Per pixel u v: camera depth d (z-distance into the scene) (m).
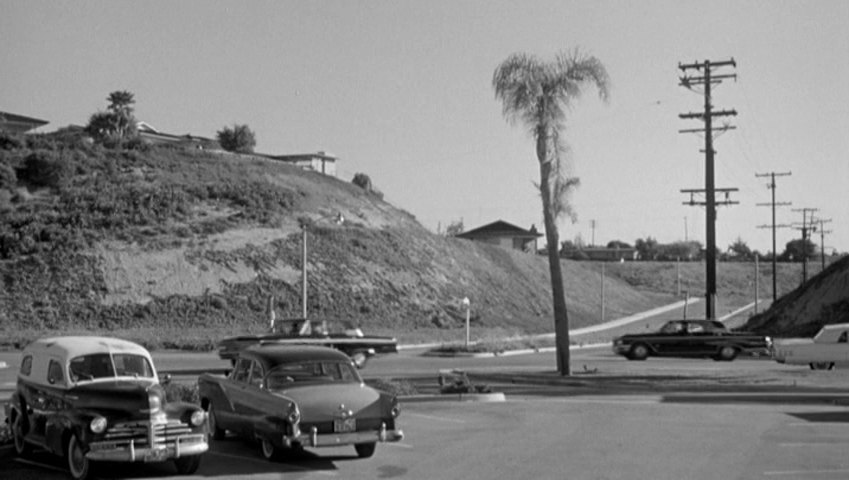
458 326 73.56
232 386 15.99
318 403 14.39
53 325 62.06
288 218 80.00
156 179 81.62
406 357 46.00
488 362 41.53
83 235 70.94
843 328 34.34
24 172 79.62
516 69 31.34
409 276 78.75
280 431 14.23
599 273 120.81
